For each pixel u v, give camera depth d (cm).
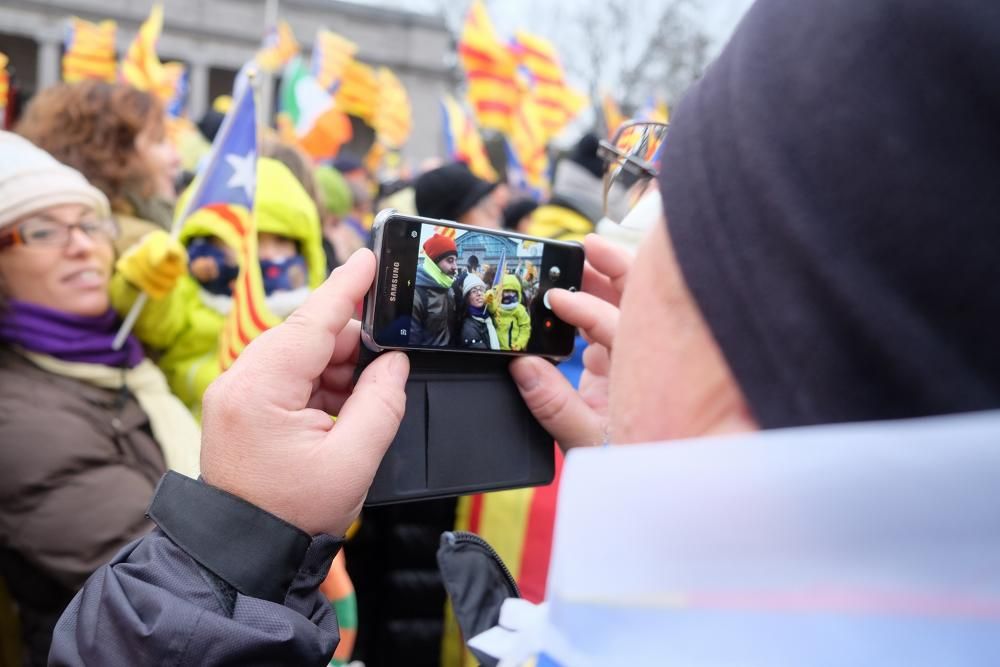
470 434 89
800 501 32
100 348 154
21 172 146
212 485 67
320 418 69
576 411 91
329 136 490
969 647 29
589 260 104
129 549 70
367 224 554
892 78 33
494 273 91
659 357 42
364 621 188
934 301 32
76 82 207
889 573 30
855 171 33
